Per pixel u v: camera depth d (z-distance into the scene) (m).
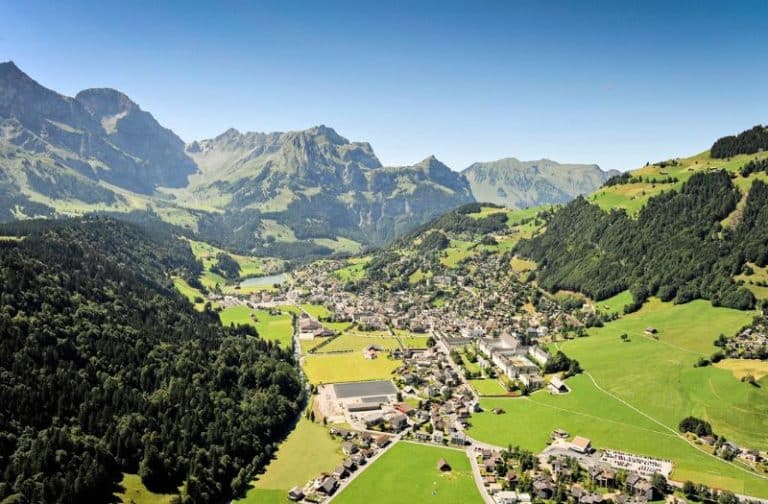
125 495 176.50
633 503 181.00
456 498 189.50
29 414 186.88
